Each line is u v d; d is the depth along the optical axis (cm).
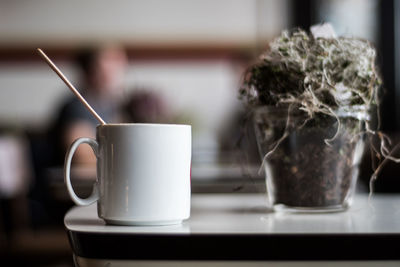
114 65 288
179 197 69
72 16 523
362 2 264
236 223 70
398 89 252
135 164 68
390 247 62
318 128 76
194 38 525
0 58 524
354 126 77
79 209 83
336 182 77
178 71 526
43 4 523
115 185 69
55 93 525
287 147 77
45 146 285
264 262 62
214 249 62
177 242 62
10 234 266
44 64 525
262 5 424
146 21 525
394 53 253
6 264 240
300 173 77
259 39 429
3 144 320
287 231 64
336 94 75
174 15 524
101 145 70
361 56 77
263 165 80
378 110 80
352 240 62
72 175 142
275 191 79
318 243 62
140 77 524
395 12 254
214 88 523
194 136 253
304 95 75
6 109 523
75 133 250
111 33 524
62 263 239
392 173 178
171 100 521
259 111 79
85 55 282
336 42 78
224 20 522
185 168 70
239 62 327
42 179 280
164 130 69
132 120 270
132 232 63
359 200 93
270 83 77
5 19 521
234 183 138
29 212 279
